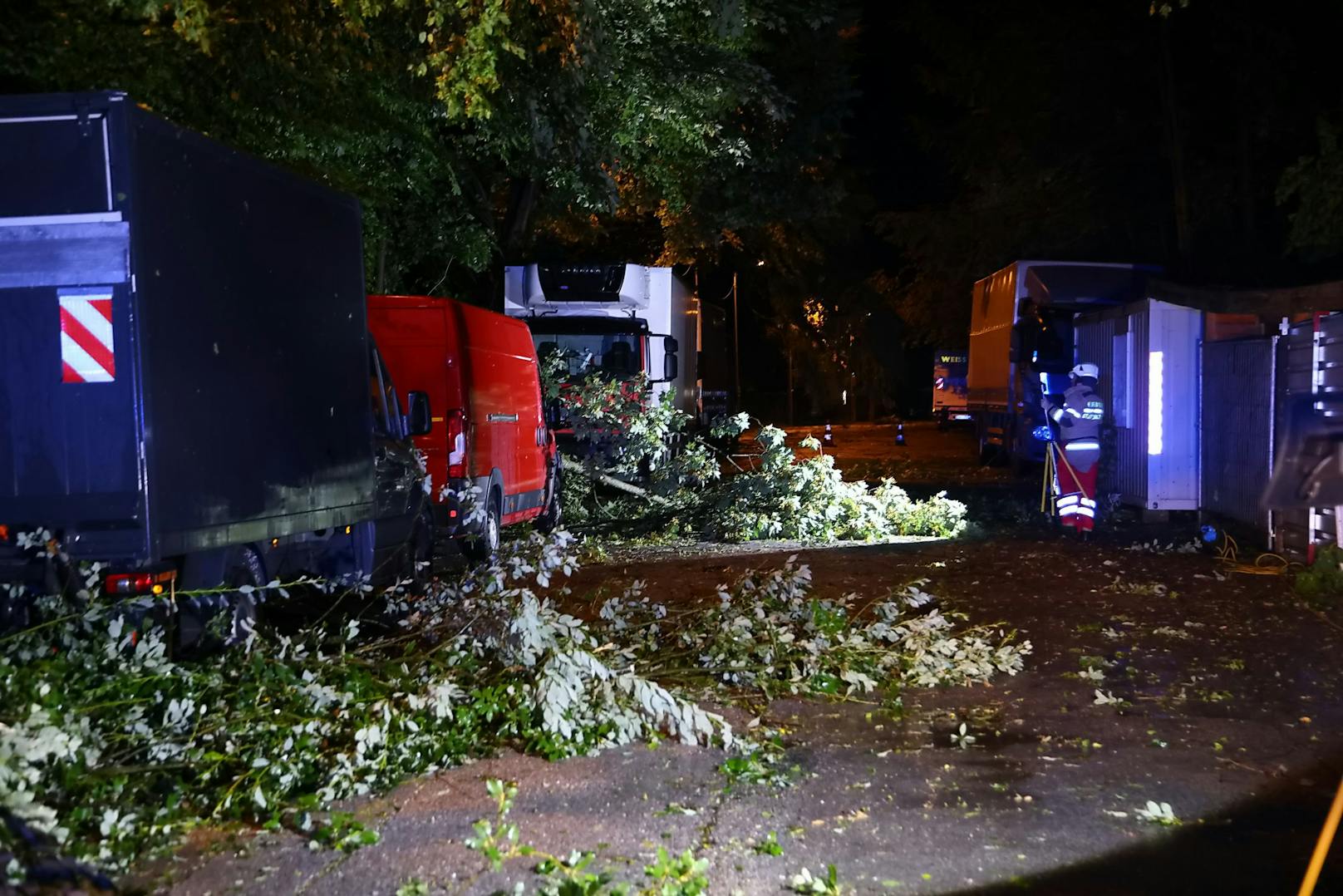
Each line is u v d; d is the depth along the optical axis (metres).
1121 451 16.98
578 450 19.14
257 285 7.34
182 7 8.39
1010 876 4.83
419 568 11.52
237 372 7.07
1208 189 27.56
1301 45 25.70
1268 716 7.19
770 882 4.74
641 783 5.98
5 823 4.34
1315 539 12.11
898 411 75.00
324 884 4.63
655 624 8.55
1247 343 14.21
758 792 5.86
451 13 9.98
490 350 13.58
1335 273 23.81
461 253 18.03
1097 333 18.17
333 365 8.50
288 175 7.78
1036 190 32.88
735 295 34.31
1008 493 22.11
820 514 15.63
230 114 11.05
